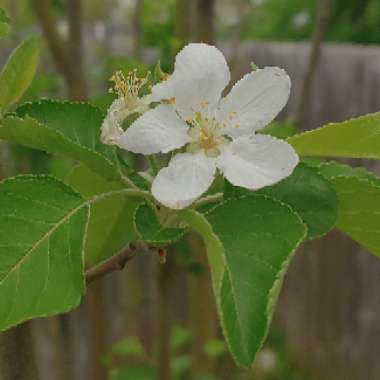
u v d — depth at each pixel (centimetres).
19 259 17
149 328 64
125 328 61
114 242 25
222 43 88
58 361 47
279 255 16
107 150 21
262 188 18
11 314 16
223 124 19
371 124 18
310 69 46
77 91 36
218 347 50
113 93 22
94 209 24
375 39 95
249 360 14
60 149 19
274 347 87
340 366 76
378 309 68
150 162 20
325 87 67
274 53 76
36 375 20
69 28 36
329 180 19
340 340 75
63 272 17
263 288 15
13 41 57
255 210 16
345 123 18
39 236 17
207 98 19
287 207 16
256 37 113
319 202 18
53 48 35
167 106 19
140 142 19
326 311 77
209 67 19
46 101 21
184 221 18
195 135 19
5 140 19
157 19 61
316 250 77
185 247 34
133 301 58
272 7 113
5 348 20
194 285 51
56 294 16
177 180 18
